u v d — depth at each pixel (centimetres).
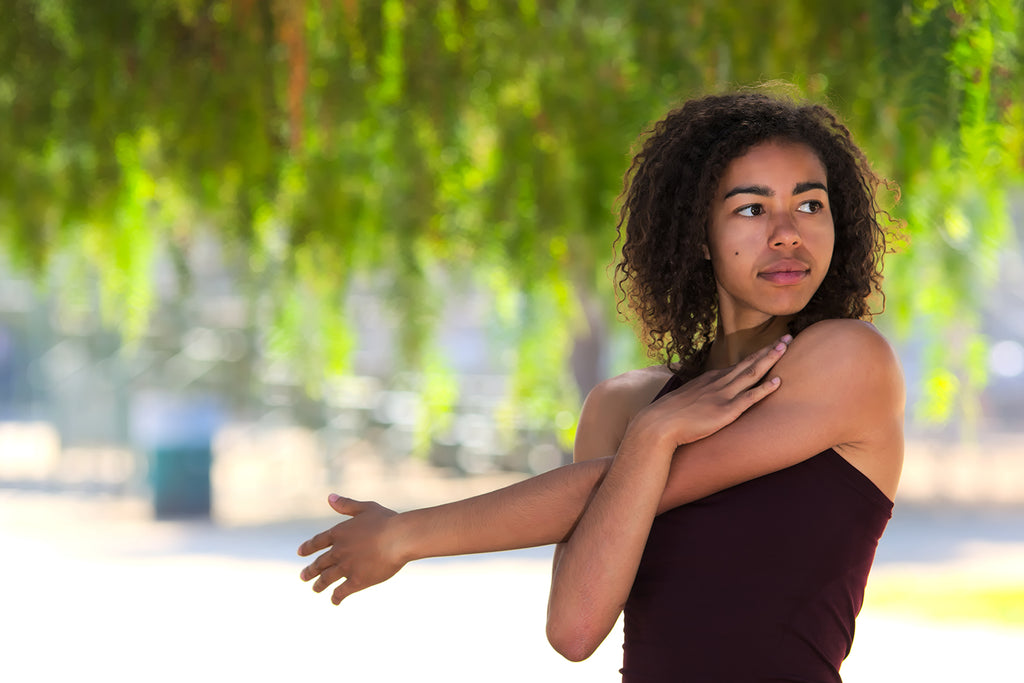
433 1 544
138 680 652
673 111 208
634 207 210
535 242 623
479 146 680
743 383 182
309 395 837
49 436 2306
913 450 2052
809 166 188
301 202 663
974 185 672
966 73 392
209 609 873
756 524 180
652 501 179
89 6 550
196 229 704
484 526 195
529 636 769
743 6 467
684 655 180
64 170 627
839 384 180
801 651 177
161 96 561
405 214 646
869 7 428
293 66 535
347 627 802
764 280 187
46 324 1989
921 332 769
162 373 1731
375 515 202
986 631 759
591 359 1108
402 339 723
